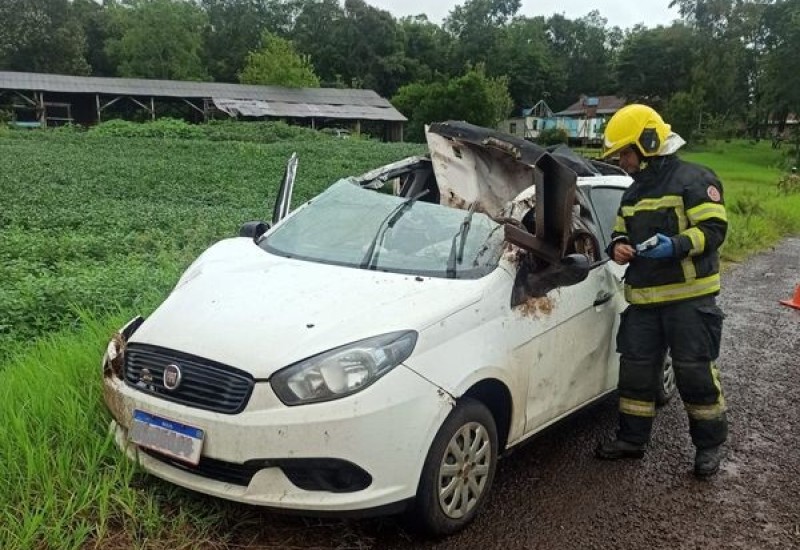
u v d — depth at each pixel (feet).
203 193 67.15
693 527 11.98
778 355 22.33
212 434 9.80
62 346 16.10
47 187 63.62
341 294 11.40
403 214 14.17
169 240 36.65
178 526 10.38
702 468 13.74
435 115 227.81
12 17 262.67
